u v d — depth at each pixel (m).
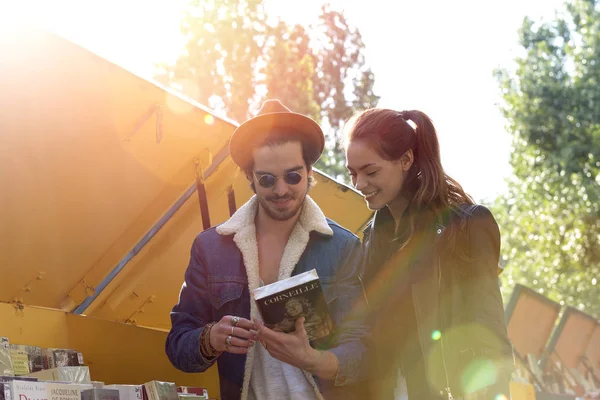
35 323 3.73
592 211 25.31
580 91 25.64
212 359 2.95
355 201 4.48
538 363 8.48
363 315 3.07
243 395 3.00
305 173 3.04
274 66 15.34
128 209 3.84
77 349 3.89
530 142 26.00
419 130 2.92
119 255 4.00
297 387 2.97
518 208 27.69
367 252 3.08
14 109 3.05
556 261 26.55
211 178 3.93
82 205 3.63
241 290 3.08
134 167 3.64
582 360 8.79
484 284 2.69
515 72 26.78
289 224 3.17
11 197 3.35
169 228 4.07
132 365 4.12
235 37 14.96
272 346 2.77
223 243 3.16
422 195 2.84
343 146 3.04
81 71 3.07
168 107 3.42
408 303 2.92
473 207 2.79
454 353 2.70
